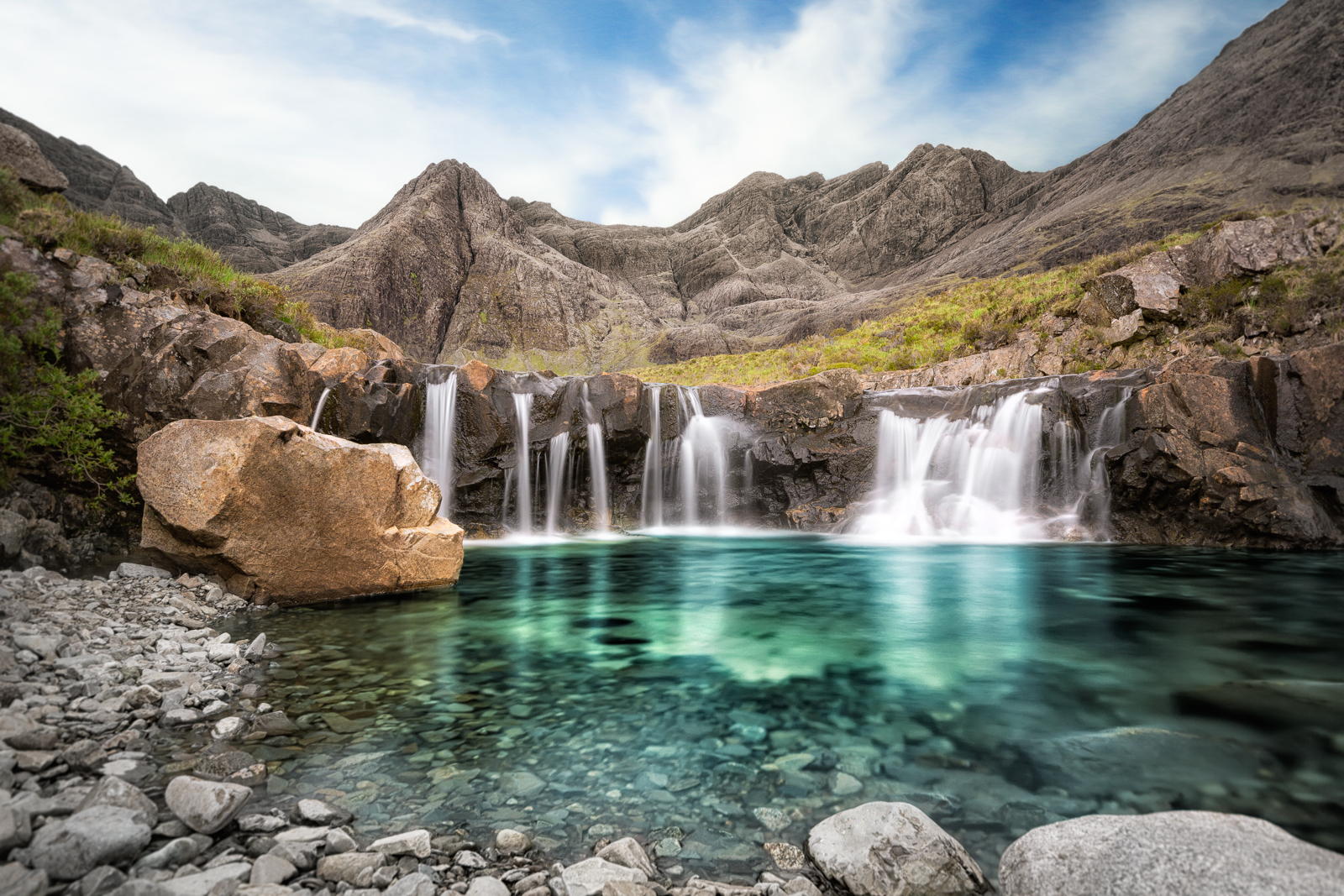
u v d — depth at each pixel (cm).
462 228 11975
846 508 1970
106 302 1060
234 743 422
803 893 275
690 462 2094
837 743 441
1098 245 6581
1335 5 9388
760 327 10650
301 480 819
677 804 358
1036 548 1566
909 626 789
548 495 1864
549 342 10419
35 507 893
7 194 1096
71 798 316
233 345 1188
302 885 268
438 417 1703
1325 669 618
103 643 578
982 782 386
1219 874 234
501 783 379
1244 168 7150
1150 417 1599
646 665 624
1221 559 1344
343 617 792
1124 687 562
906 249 14775
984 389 1972
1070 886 250
